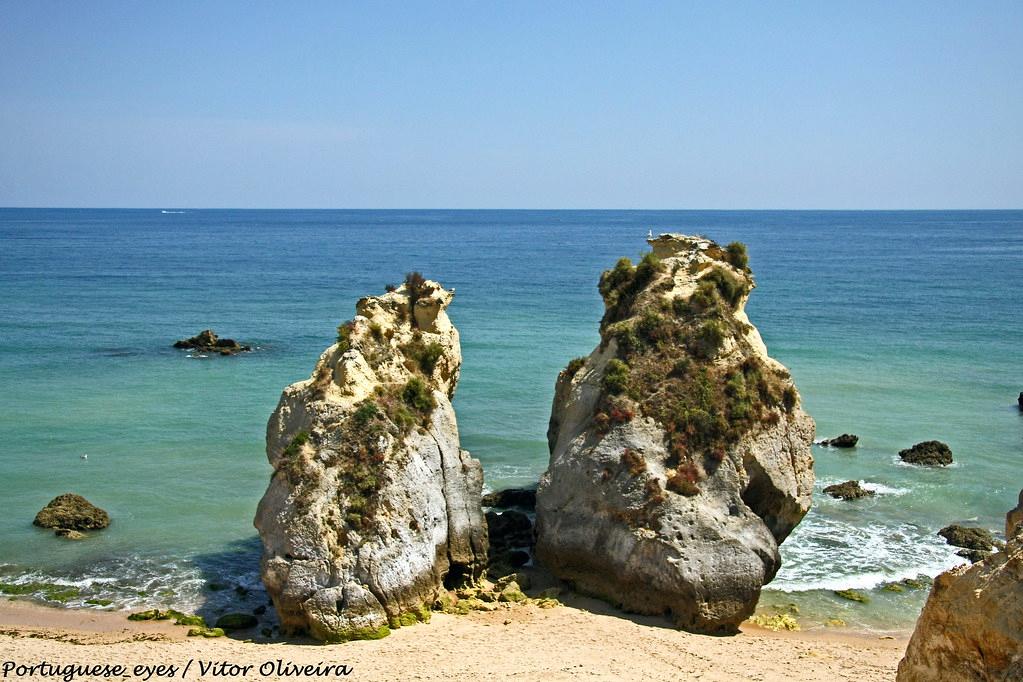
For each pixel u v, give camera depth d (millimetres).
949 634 21094
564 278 156375
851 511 48500
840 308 117688
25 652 31781
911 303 123250
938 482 53031
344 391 37969
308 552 33812
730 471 37938
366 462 35781
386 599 33875
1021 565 19703
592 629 34375
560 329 97625
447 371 44844
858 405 68875
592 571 37562
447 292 46438
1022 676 19094
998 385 75438
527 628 34281
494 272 168875
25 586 38406
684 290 44125
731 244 47062
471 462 39031
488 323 101500
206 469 53188
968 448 59094
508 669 30641
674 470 37719
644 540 35906
